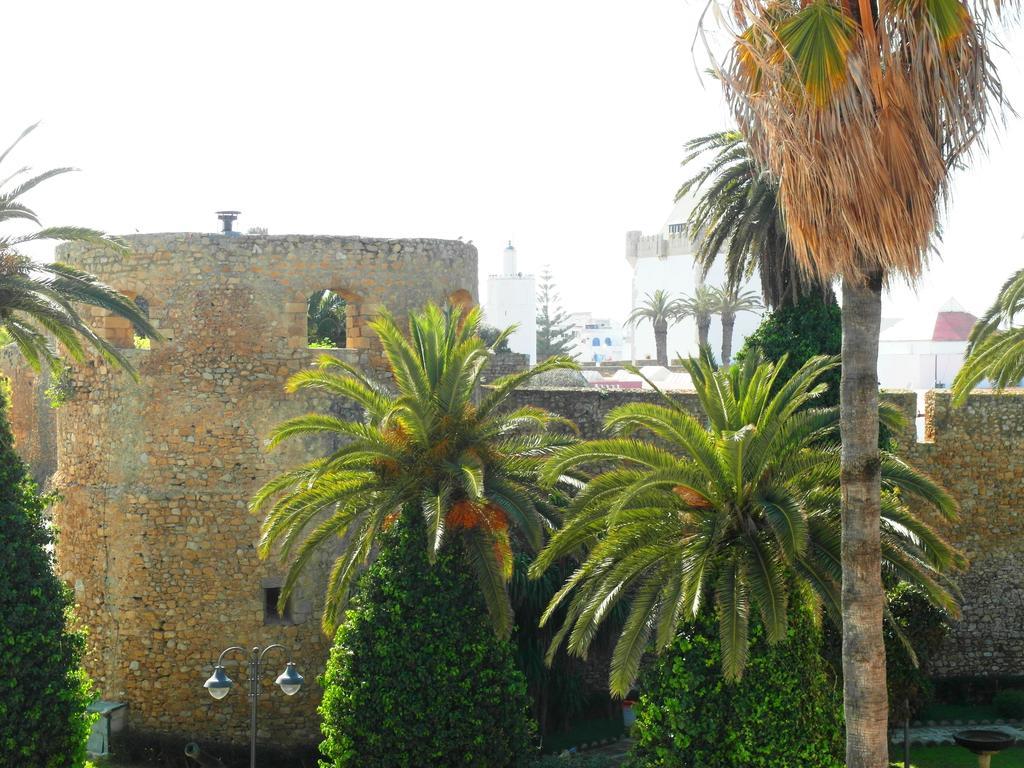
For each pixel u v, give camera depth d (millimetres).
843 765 18234
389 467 20109
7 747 18406
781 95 12406
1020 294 23703
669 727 17984
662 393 18844
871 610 13844
